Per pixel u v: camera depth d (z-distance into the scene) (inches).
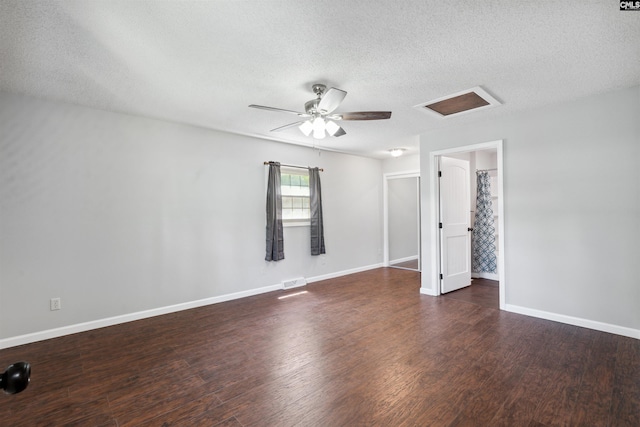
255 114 139.0
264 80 104.7
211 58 89.7
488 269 212.8
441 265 175.2
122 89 110.9
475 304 156.5
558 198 130.0
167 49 84.6
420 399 78.4
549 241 132.6
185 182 154.2
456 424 69.0
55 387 85.4
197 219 157.8
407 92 115.8
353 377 89.1
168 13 69.1
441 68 97.3
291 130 164.7
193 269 156.2
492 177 216.8
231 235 169.8
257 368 94.9
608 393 79.5
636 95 112.6
